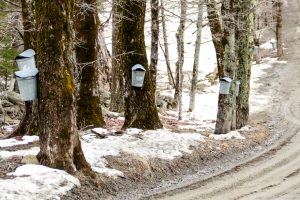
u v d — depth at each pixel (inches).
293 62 1507.1
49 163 372.8
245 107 722.2
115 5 601.9
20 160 390.9
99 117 572.4
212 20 784.3
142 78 556.4
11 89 836.0
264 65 1508.4
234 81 643.5
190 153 515.2
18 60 381.4
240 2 647.8
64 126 373.1
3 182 335.3
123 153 455.2
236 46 706.2
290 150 582.2
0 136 559.2
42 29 365.7
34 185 339.6
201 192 383.2
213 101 1061.8
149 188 402.3
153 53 713.0
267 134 706.2
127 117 580.7
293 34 1902.1
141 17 563.5
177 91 961.5
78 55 553.3
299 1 2380.7
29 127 516.4
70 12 376.8
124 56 570.3
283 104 1030.4
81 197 349.1
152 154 479.5
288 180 419.5
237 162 516.4
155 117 583.2
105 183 384.5
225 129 641.0
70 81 375.2
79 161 381.1
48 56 365.4
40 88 371.9
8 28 534.3
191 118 846.5
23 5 495.2
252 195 367.9
